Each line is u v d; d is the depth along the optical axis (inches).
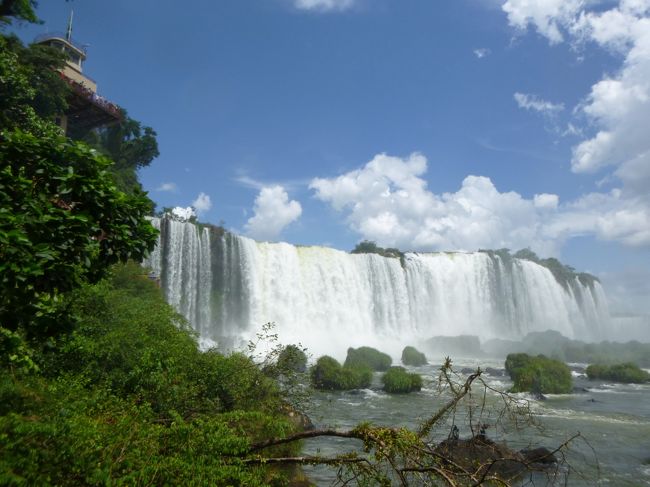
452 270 2657.5
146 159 2208.4
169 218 1843.0
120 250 270.5
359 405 993.5
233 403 465.4
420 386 1160.8
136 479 209.3
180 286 1659.7
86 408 294.2
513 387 1162.0
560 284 3238.2
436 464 280.4
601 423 847.1
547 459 567.2
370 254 2369.6
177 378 422.6
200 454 246.8
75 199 257.0
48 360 370.0
